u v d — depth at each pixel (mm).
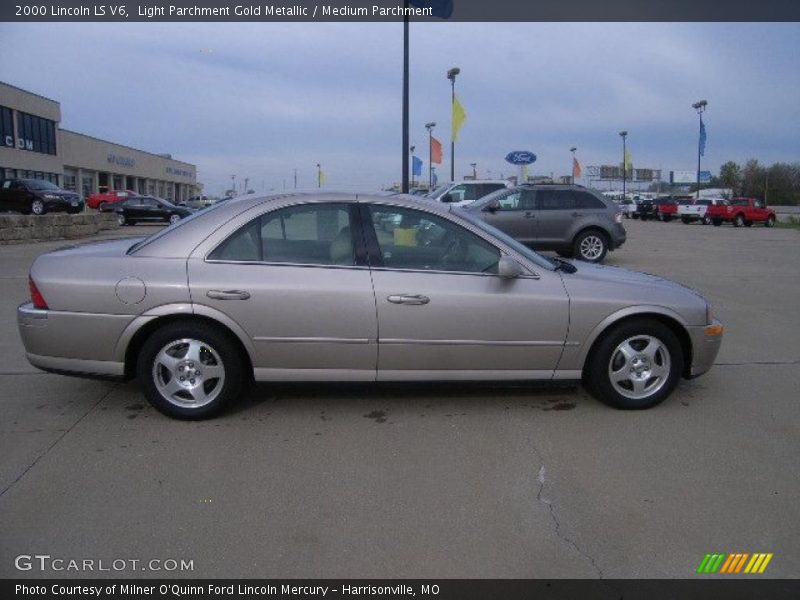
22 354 6359
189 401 4668
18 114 46719
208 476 3863
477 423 4730
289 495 3654
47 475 3846
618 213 14445
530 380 4887
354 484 3795
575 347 4836
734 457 4219
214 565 3023
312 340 4602
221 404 4680
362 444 4348
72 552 3104
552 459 4156
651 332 4926
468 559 3094
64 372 4637
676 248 20578
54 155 52719
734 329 8031
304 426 4641
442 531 3322
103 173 65812
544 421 4785
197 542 3195
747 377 5957
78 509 3473
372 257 4699
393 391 5355
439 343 4680
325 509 3514
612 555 3141
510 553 3146
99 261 4598
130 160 71562
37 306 4578
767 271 14008
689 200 48219
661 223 45156
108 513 3438
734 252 18969
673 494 3723
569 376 4914
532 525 3387
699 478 3920
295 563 3049
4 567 2988
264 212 4707
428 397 5242
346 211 4773
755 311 9258
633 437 4520
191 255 4598
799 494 3742
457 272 4738
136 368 4762
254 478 3848
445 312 4648
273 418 4777
